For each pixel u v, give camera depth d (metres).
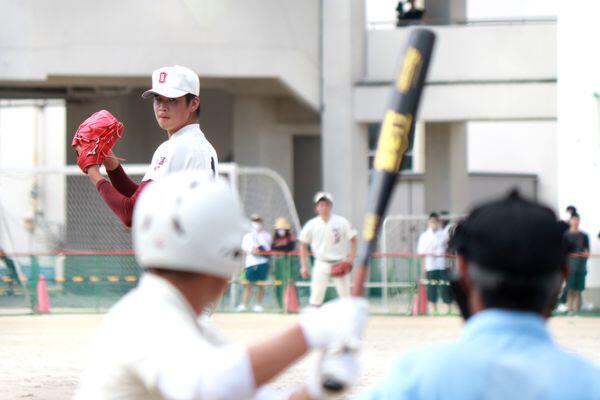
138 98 57.09
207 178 6.43
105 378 6.12
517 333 5.75
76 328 34.06
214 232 6.24
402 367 5.88
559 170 43.56
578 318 38.12
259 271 39.81
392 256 40.16
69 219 50.28
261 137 53.06
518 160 78.00
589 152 42.19
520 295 5.78
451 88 50.25
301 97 47.97
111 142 13.84
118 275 40.25
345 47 50.00
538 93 49.75
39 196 51.34
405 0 51.69
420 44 6.59
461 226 6.15
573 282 38.78
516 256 5.73
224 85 48.88
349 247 33.03
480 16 77.06
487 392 5.60
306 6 48.41
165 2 44.62
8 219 50.84
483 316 5.84
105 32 44.28
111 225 50.06
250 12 45.47
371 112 49.88
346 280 32.88
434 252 40.09
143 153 57.09
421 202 62.47
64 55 44.09
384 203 6.67
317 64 49.94
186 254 6.21
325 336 5.96
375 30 51.25
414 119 6.63
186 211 6.21
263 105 53.22
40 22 44.00
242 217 6.48
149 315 6.15
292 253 39.94
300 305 39.88
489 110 50.03
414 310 39.81
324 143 50.22
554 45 50.03
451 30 50.72
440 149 55.22
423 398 5.71
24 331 33.06
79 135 13.77
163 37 44.69
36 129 61.59
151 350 5.99
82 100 57.09
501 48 50.38
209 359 5.88
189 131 14.79
